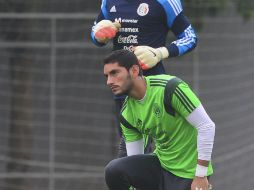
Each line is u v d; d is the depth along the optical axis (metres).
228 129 40.81
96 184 41.41
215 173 40.75
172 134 19.97
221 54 40.22
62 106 42.59
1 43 39.22
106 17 22.23
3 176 38.94
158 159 21.05
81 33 41.16
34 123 43.25
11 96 43.38
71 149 42.69
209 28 40.09
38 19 41.62
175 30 21.95
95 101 42.34
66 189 41.53
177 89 19.27
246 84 40.56
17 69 43.00
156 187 21.05
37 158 43.31
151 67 21.23
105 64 19.50
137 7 21.75
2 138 43.84
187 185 20.33
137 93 19.59
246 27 40.38
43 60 42.56
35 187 42.03
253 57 40.34
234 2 39.88
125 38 21.89
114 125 42.06
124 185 20.89
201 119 19.28
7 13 40.16
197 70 39.34
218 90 40.38
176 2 21.73
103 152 42.31
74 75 42.34
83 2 42.31
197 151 19.78
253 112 40.44
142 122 20.00
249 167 40.78
